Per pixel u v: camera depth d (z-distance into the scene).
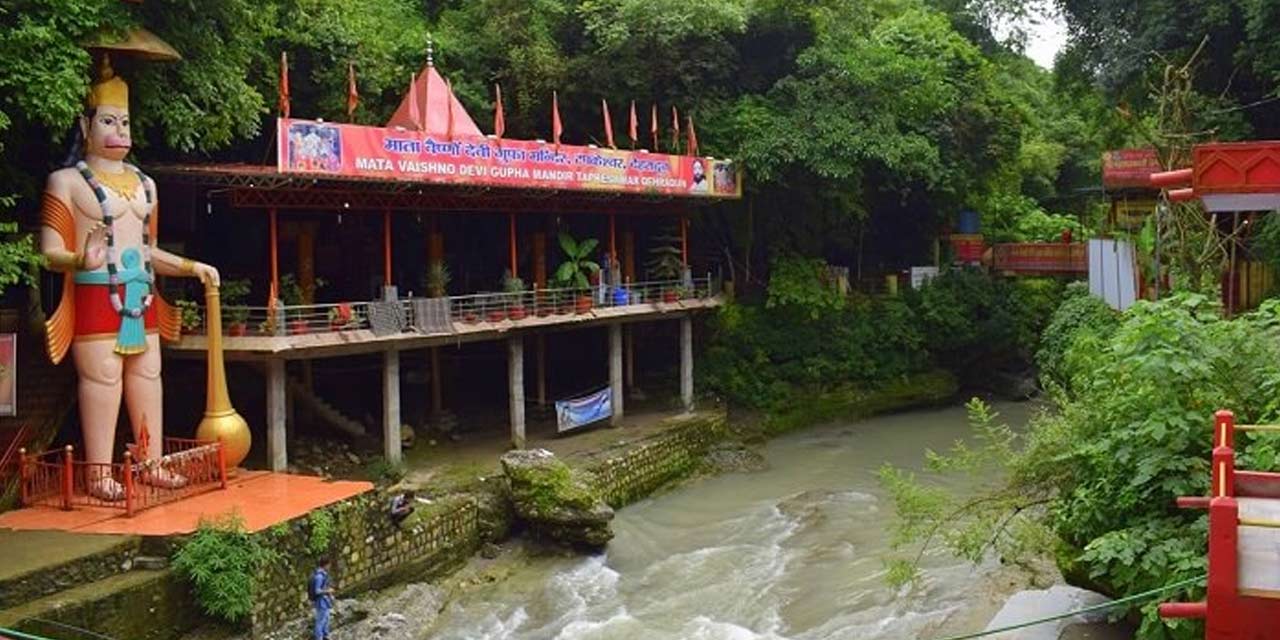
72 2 17.88
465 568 22.14
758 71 37.97
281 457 22.53
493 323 26.30
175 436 24.94
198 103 22.41
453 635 18.72
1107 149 40.84
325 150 21.97
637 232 37.41
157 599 16.41
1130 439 12.81
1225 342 13.26
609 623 19.11
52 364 21.89
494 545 23.16
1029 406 40.78
